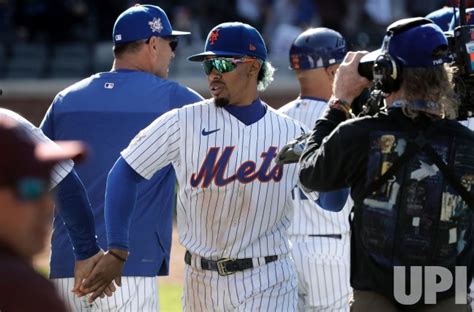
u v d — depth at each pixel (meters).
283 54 57.25
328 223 17.86
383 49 12.38
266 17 59.09
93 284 14.48
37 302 7.62
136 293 16.20
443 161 11.99
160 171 16.28
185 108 14.56
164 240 16.52
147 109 16.50
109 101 16.56
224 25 14.62
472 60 12.95
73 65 56.59
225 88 14.38
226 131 14.42
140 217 16.12
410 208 11.98
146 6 17.39
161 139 14.40
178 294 27.98
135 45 16.88
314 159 12.48
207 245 14.61
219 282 14.56
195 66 56.38
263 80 14.97
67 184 14.30
